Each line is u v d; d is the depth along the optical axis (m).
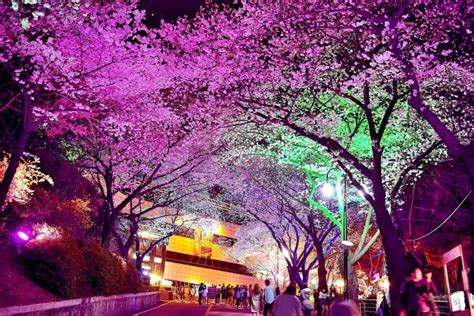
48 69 15.09
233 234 65.31
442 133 11.16
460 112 20.89
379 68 16.83
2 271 13.17
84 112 16.55
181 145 26.50
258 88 20.83
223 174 32.56
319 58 20.02
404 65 12.43
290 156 24.62
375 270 42.66
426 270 10.27
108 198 24.56
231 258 69.62
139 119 21.53
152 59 18.14
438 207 26.06
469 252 13.32
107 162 26.59
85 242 18.55
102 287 18.08
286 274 56.62
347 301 9.46
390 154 22.42
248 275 73.44
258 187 33.78
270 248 51.88
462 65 18.52
